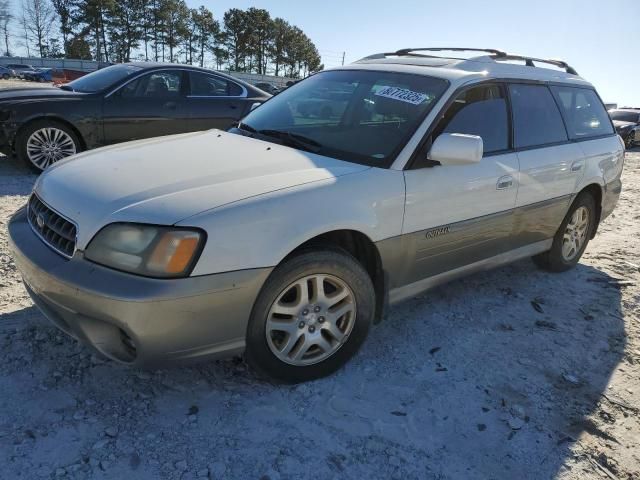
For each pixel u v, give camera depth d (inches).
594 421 110.2
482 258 147.7
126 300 86.1
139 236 89.2
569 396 117.9
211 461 89.7
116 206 93.4
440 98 129.6
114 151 122.8
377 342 131.4
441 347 131.9
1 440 89.5
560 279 183.8
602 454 101.0
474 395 114.2
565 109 173.9
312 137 130.3
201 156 115.9
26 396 100.4
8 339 116.9
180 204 92.9
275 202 98.2
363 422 102.7
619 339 145.6
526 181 149.9
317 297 107.3
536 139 158.1
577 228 186.2
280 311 103.4
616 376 127.7
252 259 94.6
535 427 106.3
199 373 112.1
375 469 91.8
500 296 165.0
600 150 183.8
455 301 158.4
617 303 167.9
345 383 113.8
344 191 107.8
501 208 144.0
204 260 90.3
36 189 114.6
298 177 106.6
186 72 308.3
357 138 126.6
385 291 122.2
